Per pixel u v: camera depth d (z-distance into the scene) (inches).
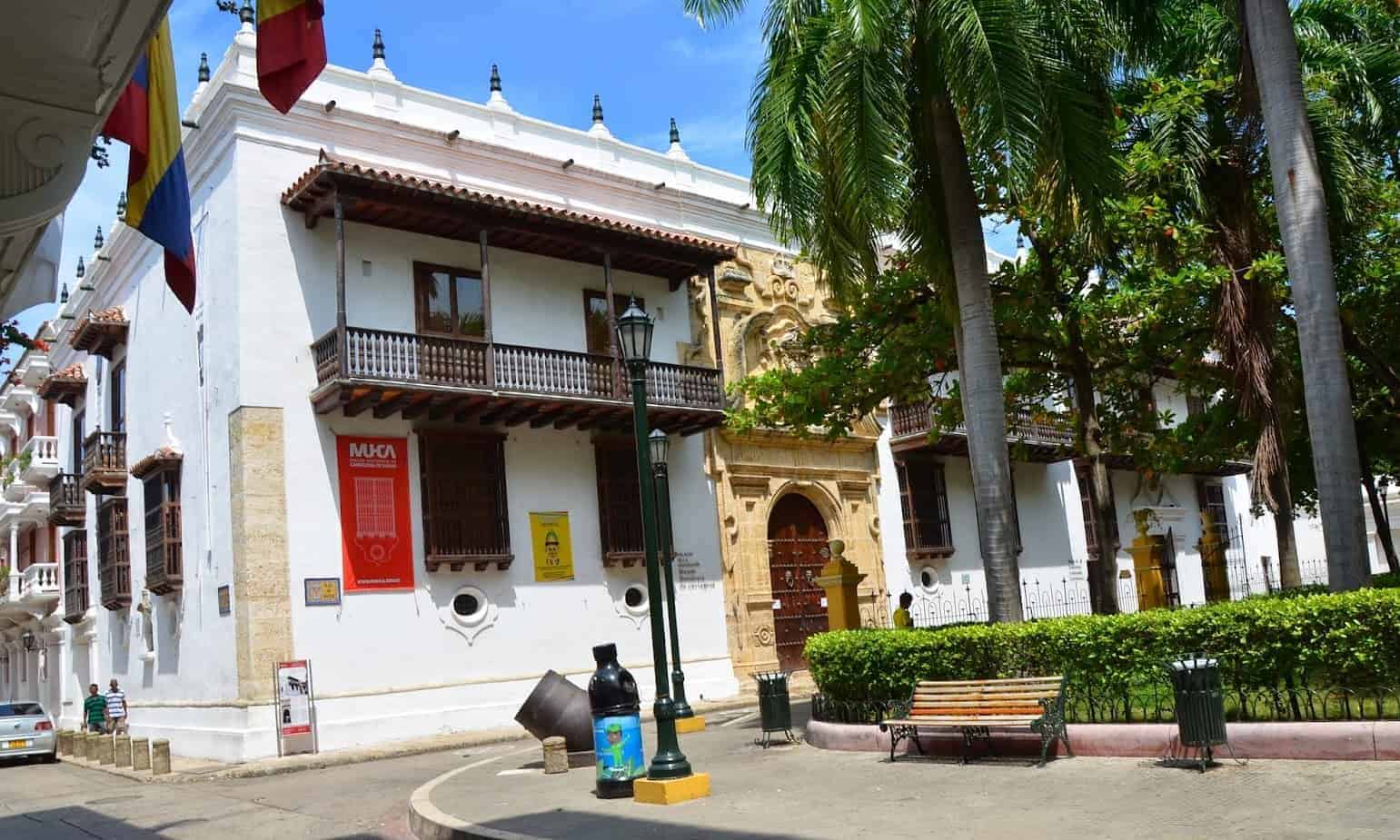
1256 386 521.7
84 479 995.9
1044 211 526.6
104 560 970.7
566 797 402.6
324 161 720.3
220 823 453.4
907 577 1069.1
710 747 518.0
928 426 1062.4
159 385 874.8
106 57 203.0
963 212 493.4
